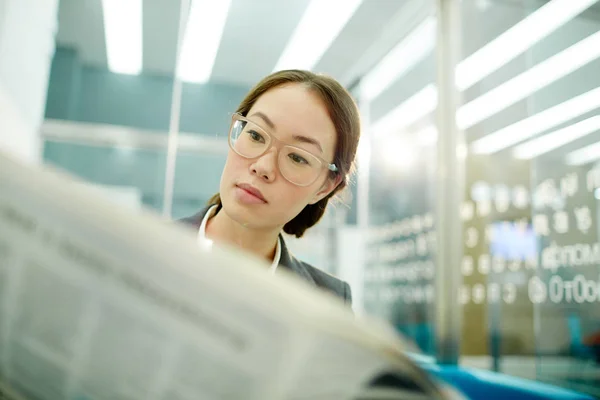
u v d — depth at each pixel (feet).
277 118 1.90
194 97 12.30
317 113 1.95
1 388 0.76
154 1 9.50
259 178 1.86
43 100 9.38
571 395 2.66
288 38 10.70
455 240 6.17
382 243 9.51
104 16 10.03
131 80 11.93
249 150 1.90
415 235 8.25
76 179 0.72
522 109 6.74
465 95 6.94
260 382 0.63
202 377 0.65
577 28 6.13
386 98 11.53
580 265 5.39
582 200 5.55
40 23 8.26
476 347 5.96
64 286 0.68
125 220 0.66
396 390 0.67
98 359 0.69
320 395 0.64
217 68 11.94
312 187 2.01
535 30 6.73
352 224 11.03
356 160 2.44
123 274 0.65
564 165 5.87
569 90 6.15
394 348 0.64
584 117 5.84
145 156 11.59
